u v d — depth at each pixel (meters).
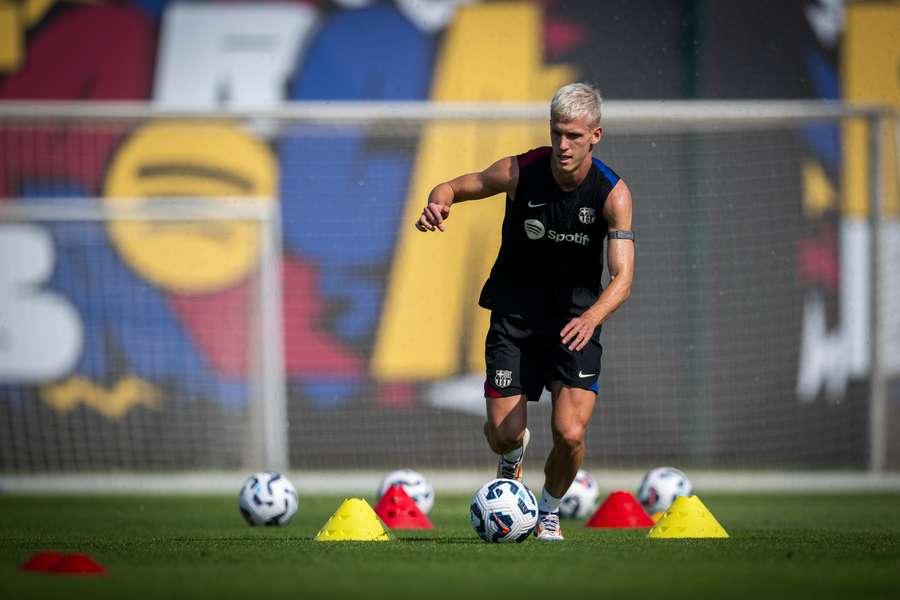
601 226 21.23
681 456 58.88
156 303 58.88
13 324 58.22
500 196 60.03
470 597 14.09
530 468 57.03
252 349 55.09
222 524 30.58
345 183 60.38
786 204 59.88
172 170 60.78
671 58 62.03
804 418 59.03
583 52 62.09
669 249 59.62
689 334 59.41
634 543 21.38
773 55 61.81
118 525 30.39
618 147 59.75
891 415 58.72
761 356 59.44
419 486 32.19
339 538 22.53
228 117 48.22
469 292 59.75
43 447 57.97
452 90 62.09
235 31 62.34
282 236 60.03
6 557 19.89
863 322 59.44
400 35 62.41
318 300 59.59
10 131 60.38
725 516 34.34
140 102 61.72
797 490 48.44
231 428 58.72
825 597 14.20
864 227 59.97
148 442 58.31
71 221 58.81
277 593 14.47
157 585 15.27
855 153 60.31
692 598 14.07
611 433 58.81
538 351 21.91
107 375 58.47
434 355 59.31
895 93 61.56
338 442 58.66
